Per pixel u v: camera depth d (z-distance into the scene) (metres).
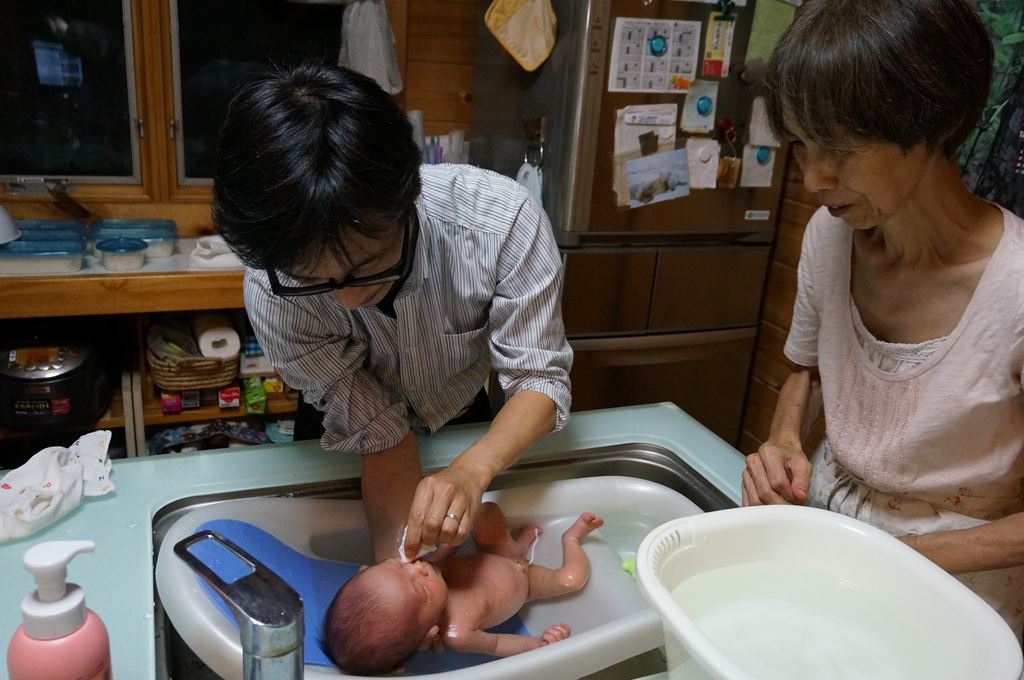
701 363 2.21
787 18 1.89
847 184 0.68
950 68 0.61
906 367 0.82
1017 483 0.83
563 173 1.87
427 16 2.20
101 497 0.96
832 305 0.90
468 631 0.90
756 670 0.65
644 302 2.05
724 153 1.97
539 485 1.10
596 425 1.24
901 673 0.65
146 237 1.96
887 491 0.89
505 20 1.88
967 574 0.86
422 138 2.13
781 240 2.14
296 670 0.48
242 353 2.05
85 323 2.06
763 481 0.90
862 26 0.60
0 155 1.98
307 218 0.63
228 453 1.09
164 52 1.98
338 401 1.00
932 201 0.74
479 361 1.13
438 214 0.90
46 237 1.86
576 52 1.77
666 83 1.85
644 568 0.64
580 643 0.78
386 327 0.97
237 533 0.90
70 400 1.88
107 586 0.81
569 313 1.98
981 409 0.77
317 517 0.99
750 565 0.75
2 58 1.91
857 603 0.71
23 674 0.54
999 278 0.73
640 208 1.94
